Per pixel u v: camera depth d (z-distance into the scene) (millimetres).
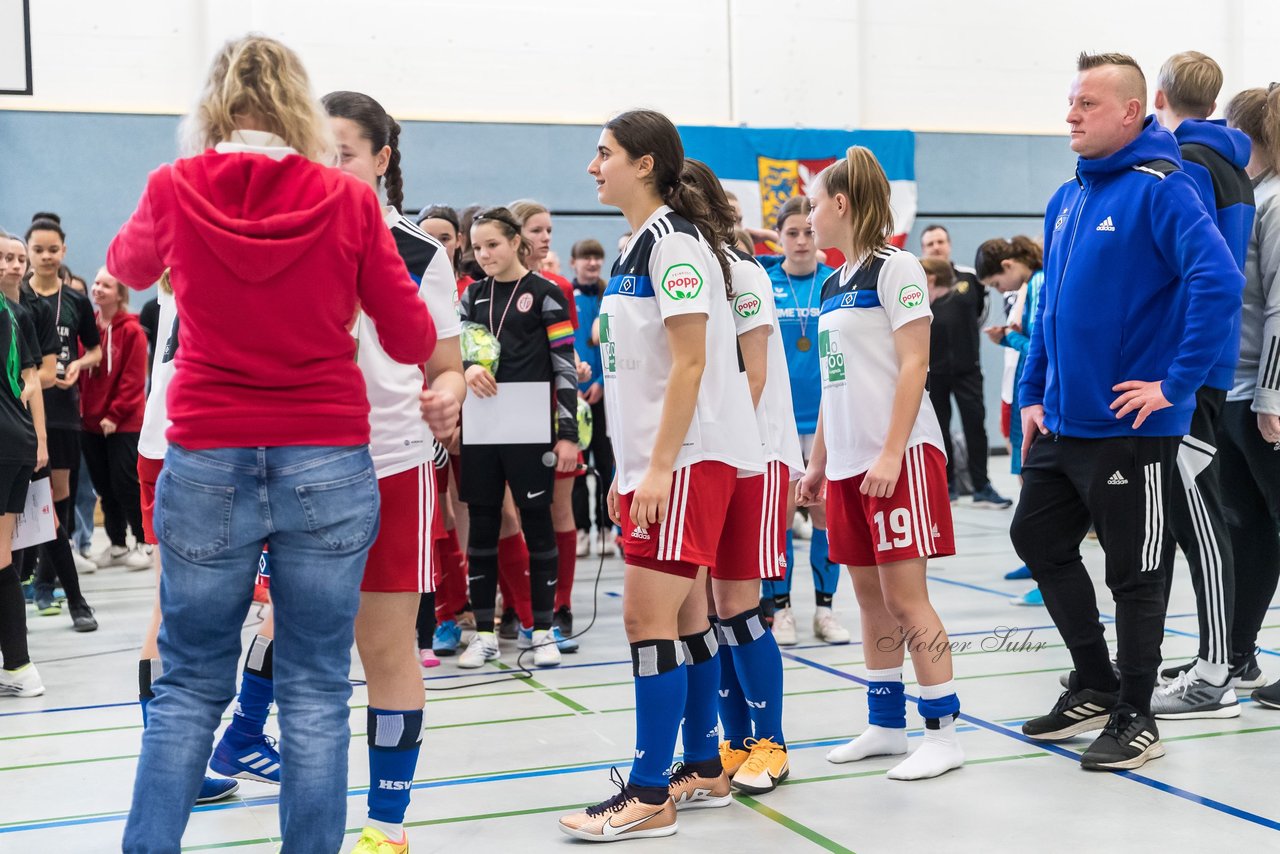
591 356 6336
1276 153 3197
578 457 4062
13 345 3627
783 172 10062
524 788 2648
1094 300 2742
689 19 9938
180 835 1670
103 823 2459
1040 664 3771
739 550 2576
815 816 2418
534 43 9625
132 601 5383
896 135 10406
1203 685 3113
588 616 4848
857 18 10281
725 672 2742
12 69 8070
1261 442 3215
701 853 2223
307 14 9117
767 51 10062
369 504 1738
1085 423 2762
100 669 4008
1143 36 11109
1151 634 2744
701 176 2697
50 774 2814
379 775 2084
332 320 1688
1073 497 2875
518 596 4168
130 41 8758
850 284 2754
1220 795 2486
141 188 8820
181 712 1701
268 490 1667
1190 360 2596
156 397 2453
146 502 2469
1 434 3514
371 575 2043
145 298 8711
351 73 9234
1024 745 2898
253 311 1631
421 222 4160
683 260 2260
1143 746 2697
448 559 4176
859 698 3406
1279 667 3602
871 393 2693
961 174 10695
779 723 2664
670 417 2234
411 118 9336
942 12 10602
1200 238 2592
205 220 1605
